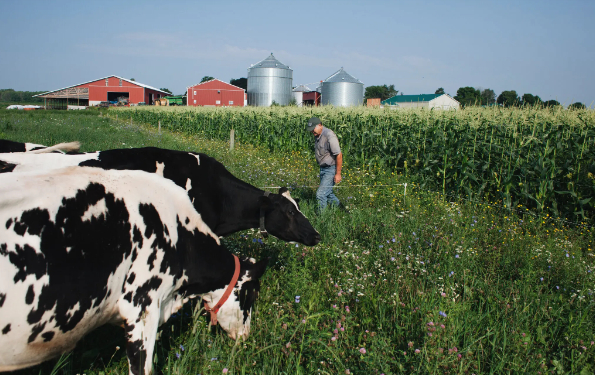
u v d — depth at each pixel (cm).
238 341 323
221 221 429
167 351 316
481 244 581
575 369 317
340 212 689
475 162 936
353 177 1003
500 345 338
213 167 425
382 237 551
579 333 359
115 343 330
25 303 210
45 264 216
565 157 816
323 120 1446
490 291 424
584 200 752
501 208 810
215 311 328
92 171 258
